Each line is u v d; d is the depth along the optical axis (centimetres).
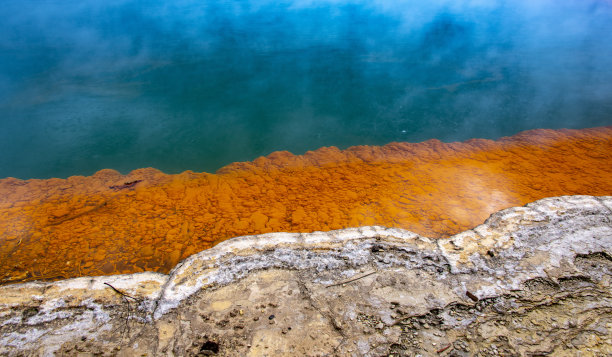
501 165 943
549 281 446
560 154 991
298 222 717
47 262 628
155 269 611
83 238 686
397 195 808
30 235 694
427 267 477
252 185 866
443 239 528
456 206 764
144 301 437
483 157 991
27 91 1401
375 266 481
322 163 975
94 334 400
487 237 525
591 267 464
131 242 674
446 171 915
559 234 521
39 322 415
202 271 478
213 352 373
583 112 1254
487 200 784
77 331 404
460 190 826
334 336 388
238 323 404
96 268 615
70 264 623
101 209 778
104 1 2419
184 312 421
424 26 2117
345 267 481
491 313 409
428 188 835
